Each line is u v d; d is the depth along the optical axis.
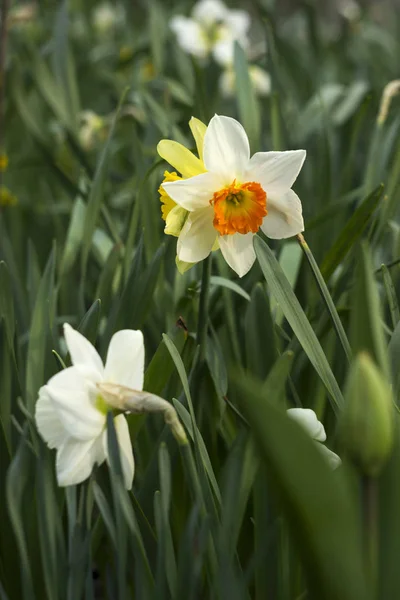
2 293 0.99
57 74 1.61
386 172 1.28
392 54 2.64
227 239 0.92
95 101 2.43
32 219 1.82
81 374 0.86
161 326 1.09
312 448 0.76
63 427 0.86
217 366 0.99
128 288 1.00
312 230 1.18
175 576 0.89
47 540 0.91
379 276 1.12
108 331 1.01
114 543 0.89
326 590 0.80
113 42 3.03
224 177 0.91
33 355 0.97
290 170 0.91
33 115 1.67
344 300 1.09
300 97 2.07
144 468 1.00
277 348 0.99
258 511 0.92
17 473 0.91
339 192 1.31
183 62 2.32
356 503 0.82
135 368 0.87
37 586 0.94
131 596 0.96
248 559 0.97
